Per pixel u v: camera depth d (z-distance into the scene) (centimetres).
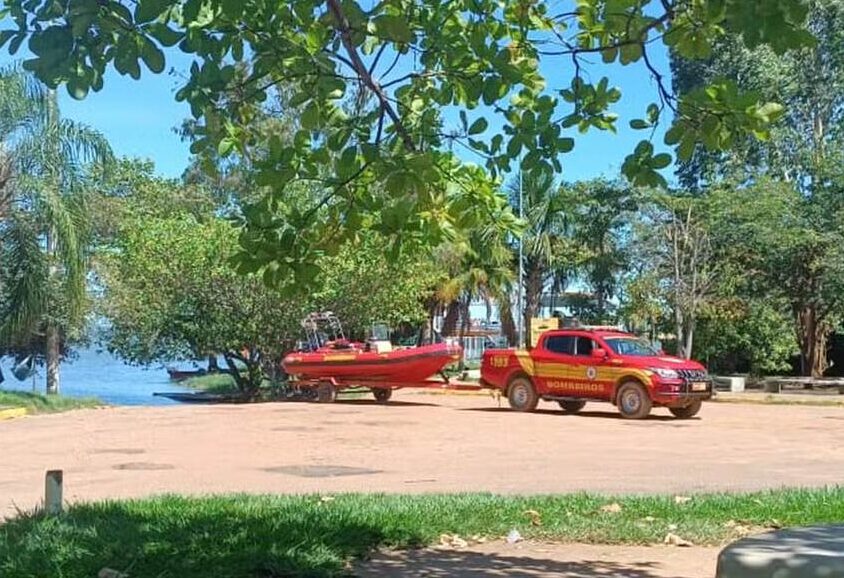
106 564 603
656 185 556
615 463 1338
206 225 3238
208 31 522
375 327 3297
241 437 1702
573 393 2223
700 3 506
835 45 3709
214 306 3180
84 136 2286
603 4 570
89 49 474
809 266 3556
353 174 579
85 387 4766
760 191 3541
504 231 665
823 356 4053
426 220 645
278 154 583
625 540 735
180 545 648
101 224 3198
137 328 3309
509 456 1427
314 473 1232
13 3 458
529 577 612
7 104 2158
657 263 3691
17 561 609
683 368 2105
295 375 2819
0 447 1546
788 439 1678
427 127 592
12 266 2280
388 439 1667
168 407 2517
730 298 3678
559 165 572
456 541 721
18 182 2211
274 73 552
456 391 3022
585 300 4581
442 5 595
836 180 3438
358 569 632
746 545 407
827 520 794
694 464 1327
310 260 620
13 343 2592
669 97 533
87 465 1311
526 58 601
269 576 597
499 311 4903
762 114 521
